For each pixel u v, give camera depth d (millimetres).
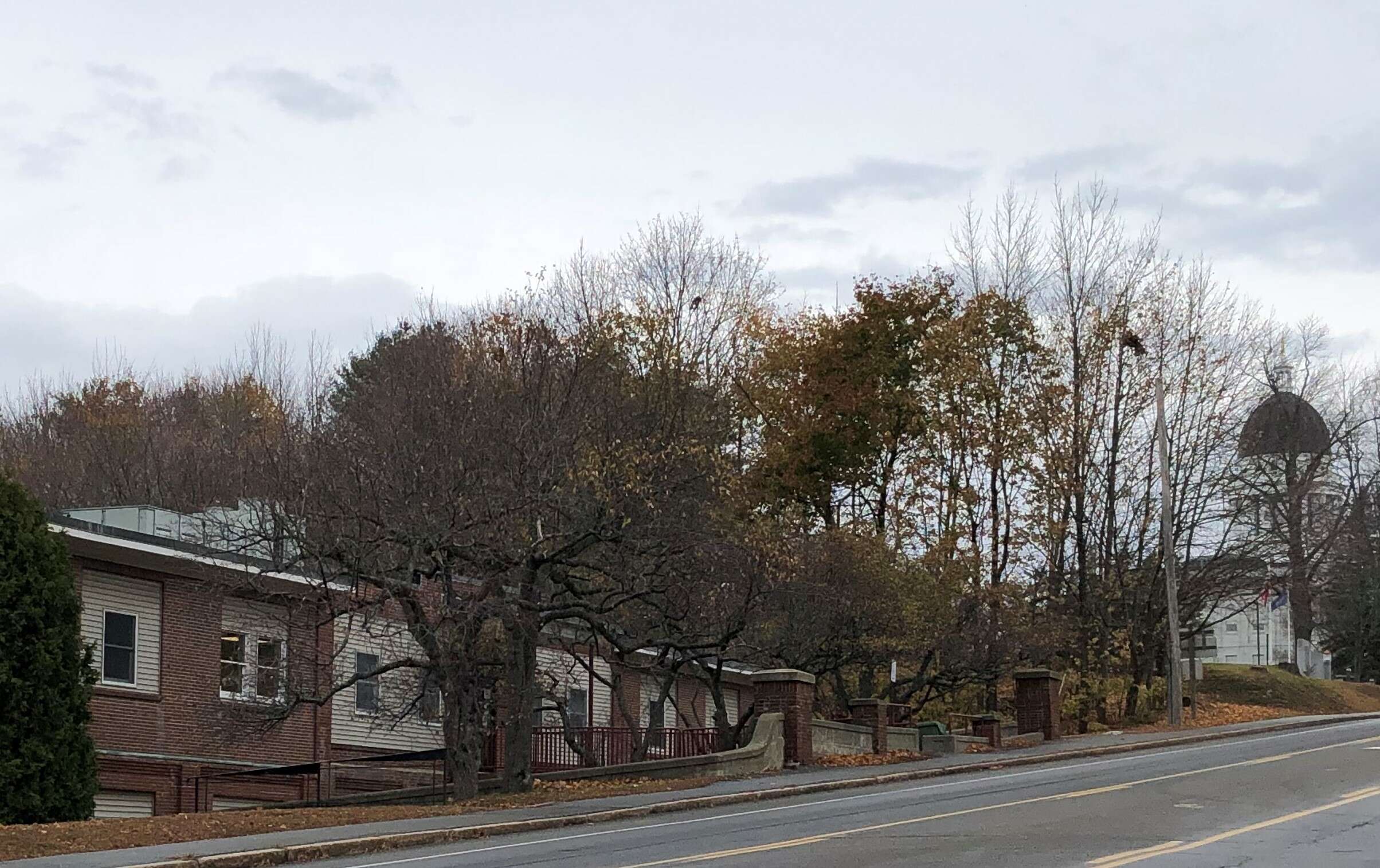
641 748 32188
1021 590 40656
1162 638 50406
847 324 46938
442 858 16031
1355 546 75688
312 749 32594
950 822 17922
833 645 34969
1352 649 82625
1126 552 48062
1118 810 18984
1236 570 51125
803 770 28891
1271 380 60281
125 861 15750
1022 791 22781
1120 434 48344
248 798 30750
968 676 38781
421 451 24609
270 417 46469
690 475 29688
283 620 27672
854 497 47094
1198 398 48562
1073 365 47875
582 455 26062
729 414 43969
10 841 16812
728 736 31531
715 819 20109
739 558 29078
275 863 16516
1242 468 57406
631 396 31750
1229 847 14695
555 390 27016
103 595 28078
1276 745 33219
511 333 31906
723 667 41656
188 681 29734
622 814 21141
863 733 33406
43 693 21953
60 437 53031
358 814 20812
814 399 46219
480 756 28328
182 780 29016
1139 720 47656
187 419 55000
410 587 23594
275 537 24766
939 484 44625
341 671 32969
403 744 35688
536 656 34000
